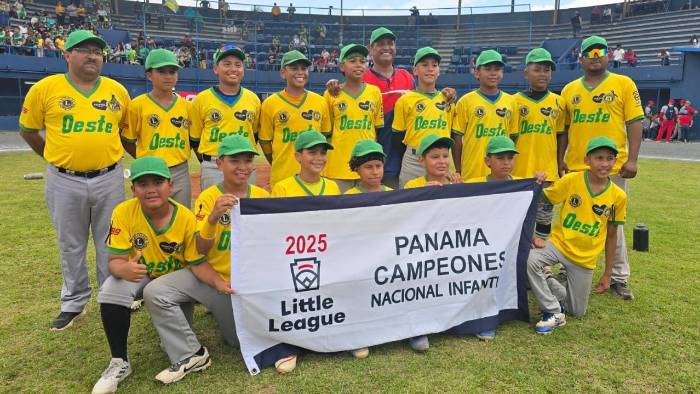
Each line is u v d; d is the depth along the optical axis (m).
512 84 27.78
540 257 4.14
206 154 4.84
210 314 4.41
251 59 29.72
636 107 4.79
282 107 4.97
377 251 3.70
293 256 3.49
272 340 3.49
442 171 4.24
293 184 4.02
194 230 3.52
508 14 35.28
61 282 4.97
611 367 3.46
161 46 29.52
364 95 5.16
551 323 4.00
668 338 3.88
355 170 4.17
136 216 3.46
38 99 4.02
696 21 28.00
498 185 4.05
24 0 29.83
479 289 4.02
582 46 4.97
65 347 3.76
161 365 3.53
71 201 4.10
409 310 3.81
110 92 4.24
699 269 5.43
